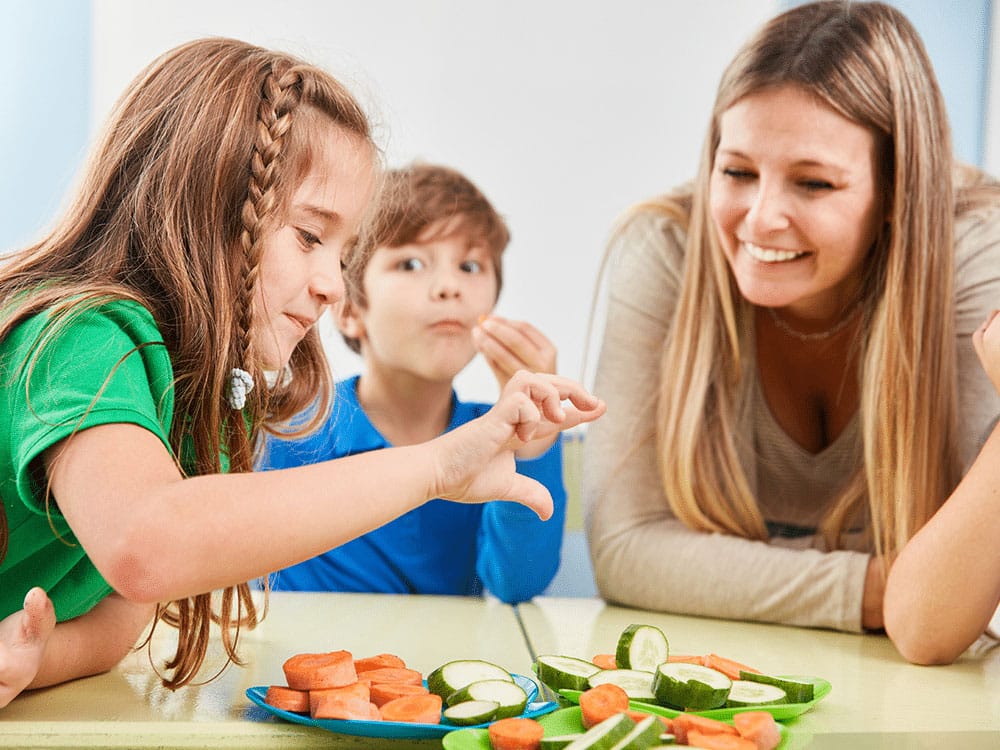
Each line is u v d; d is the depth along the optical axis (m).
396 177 1.50
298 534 0.63
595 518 1.24
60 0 2.14
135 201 0.78
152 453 0.64
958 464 1.16
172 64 0.83
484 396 2.20
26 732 0.63
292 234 0.81
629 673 0.74
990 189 1.30
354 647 0.92
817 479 1.30
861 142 1.09
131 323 0.72
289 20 2.22
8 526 0.73
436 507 1.52
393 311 1.50
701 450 1.23
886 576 1.05
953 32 2.16
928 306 1.15
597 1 2.25
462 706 0.66
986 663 0.95
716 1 2.26
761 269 1.12
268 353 0.81
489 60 2.25
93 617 0.80
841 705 0.76
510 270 2.27
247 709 0.70
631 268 1.36
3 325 0.72
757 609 1.09
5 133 2.13
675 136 2.28
